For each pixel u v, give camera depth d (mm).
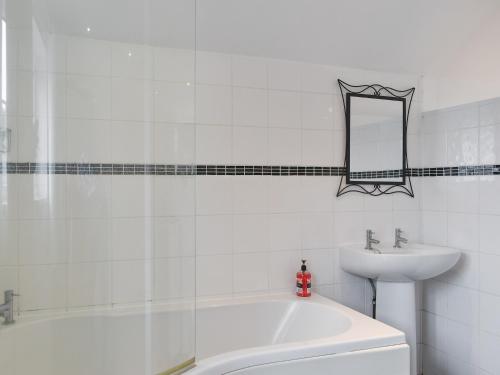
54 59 1980
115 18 2072
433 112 2914
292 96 2645
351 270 2631
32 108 1955
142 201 2059
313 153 2699
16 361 1861
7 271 1932
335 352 1770
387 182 2900
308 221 2684
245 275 2525
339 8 2334
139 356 1897
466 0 2408
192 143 2109
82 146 2045
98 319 1987
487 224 2486
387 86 2914
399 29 2551
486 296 2490
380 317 2625
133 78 2115
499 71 2475
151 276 2008
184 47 2197
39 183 1978
